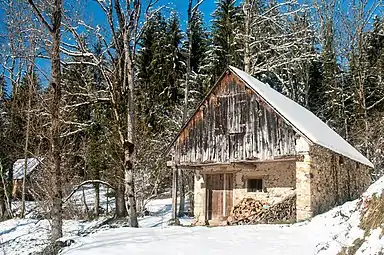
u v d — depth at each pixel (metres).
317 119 25.67
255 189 20.23
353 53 35.34
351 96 35.62
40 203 24.31
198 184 21.95
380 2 35.03
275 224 14.78
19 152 32.47
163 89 34.38
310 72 38.44
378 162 30.75
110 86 17.41
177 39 37.28
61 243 11.59
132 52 17.41
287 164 19.27
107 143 26.19
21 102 29.78
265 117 18.55
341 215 12.16
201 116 20.55
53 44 15.09
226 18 34.69
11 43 26.09
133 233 12.20
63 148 25.94
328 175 19.08
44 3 15.34
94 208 33.97
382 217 7.39
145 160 26.50
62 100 21.08
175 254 9.47
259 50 28.31
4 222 26.20
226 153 19.41
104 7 16.98
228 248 10.04
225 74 20.02
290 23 32.50
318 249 8.84
